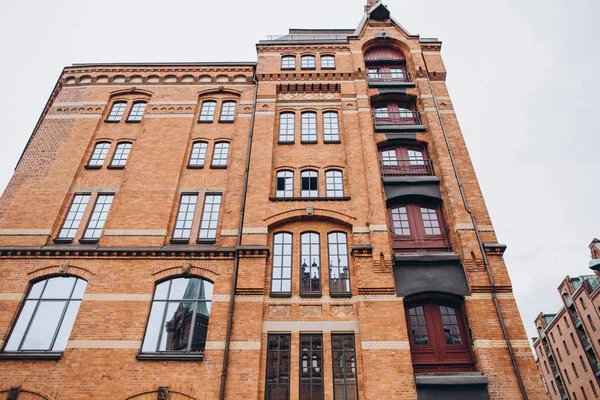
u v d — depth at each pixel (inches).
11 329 474.6
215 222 579.8
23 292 498.6
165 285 510.6
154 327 476.7
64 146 660.1
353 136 660.7
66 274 514.3
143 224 562.6
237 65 786.2
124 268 516.1
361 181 600.7
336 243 550.3
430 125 667.4
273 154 647.8
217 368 442.0
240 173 621.9
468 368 465.1
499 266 509.7
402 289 496.1
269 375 447.5
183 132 681.0
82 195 605.9
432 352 475.8
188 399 423.8
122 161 652.7
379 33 824.3
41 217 572.1
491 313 473.4
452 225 556.7
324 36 959.0
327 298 498.6
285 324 479.8
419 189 599.5
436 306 508.1
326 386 438.0
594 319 1523.1
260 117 689.6
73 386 430.3
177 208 592.4
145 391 428.5
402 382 427.5
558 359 1814.7
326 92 741.9
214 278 509.4
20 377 436.1
